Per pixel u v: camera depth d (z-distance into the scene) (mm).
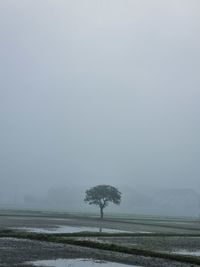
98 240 58719
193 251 50406
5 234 58812
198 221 161375
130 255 44156
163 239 65375
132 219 144125
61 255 41844
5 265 34219
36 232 66938
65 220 113062
